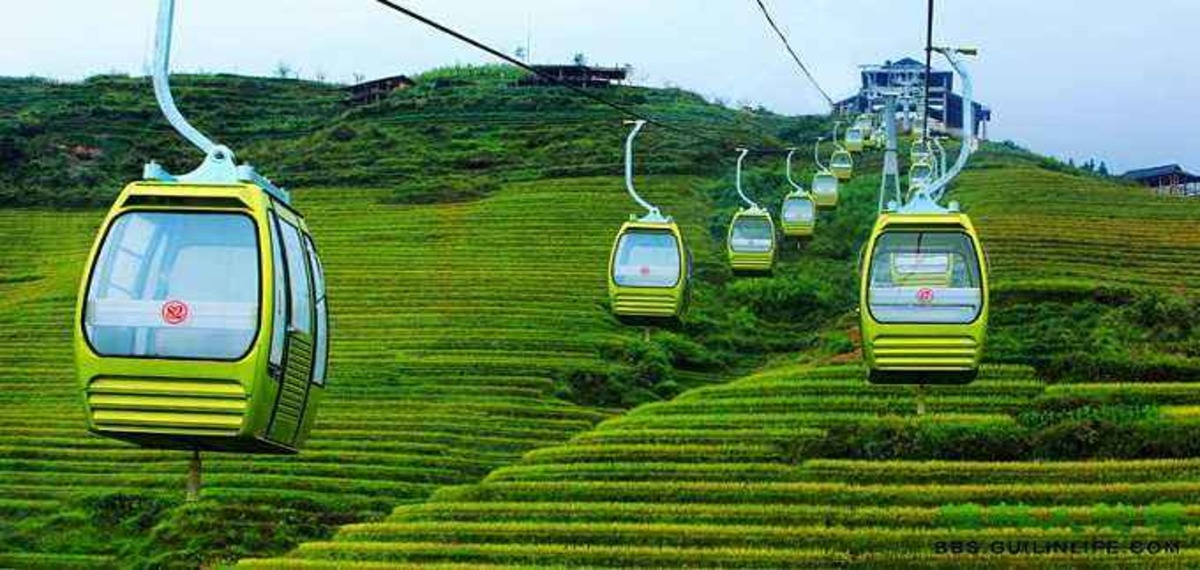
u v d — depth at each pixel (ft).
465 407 134.31
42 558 97.86
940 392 113.29
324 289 64.54
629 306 125.59
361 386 140.87
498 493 96.07
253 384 54.44
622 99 361.71
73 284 193.26
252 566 83.56
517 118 329.11
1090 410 102.83
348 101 370.12
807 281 181.47
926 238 78.48
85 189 258.78
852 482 94.32
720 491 92.58
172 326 54.85
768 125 364.38
